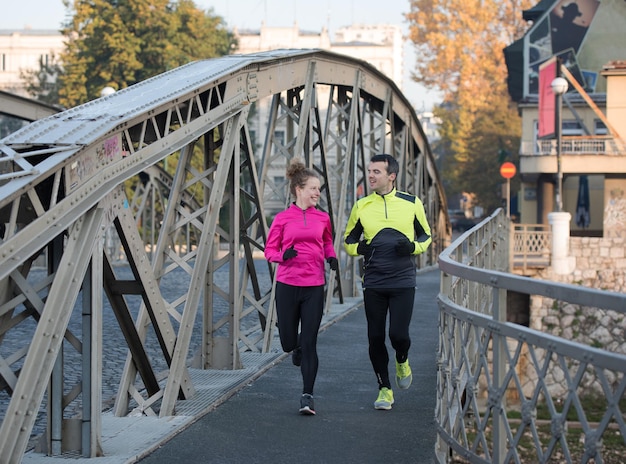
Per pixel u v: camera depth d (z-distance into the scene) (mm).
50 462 5727
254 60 9453
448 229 35250
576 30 49594
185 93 7469
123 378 7078
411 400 7969
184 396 7633
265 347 10398
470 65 72562
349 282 16812
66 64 52719
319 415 7328
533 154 40688
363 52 97500
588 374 3779
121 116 6340
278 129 77938
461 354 5328
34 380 5180
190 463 5895
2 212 5168
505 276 4387
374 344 7555
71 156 5523
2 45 97812
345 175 15031
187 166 8148
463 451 5113
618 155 39594
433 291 19578
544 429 4355
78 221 5680
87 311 5844
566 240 29281
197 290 7680
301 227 7465
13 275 5188
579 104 46781
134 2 49875
